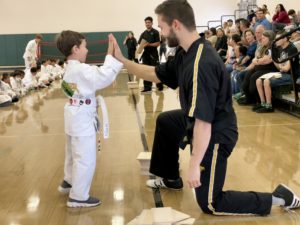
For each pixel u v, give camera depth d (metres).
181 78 1.93
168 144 2.49
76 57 2.31
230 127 2.00
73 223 2.17
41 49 13.98
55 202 2.48
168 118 2.44
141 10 14.23
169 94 7.01
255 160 3.14
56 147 3.75
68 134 2.34
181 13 1.84
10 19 14.08
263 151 3.37
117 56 2.41
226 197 2.09
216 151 1.99
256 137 3.85
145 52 7.03
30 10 14.07
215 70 1.83
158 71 2.30
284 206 2.18
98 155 3.42
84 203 2.38
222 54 8.03
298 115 4.75
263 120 4.63
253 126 4.33
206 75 1.81
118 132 4.23
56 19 14.20
